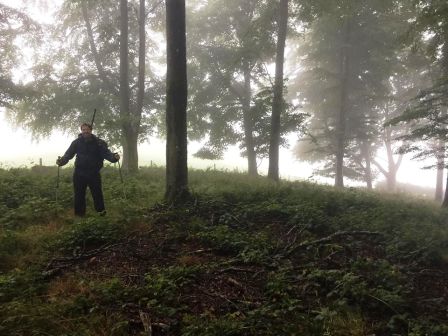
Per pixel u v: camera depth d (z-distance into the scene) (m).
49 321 3.96
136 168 15.23
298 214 7.97
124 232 6.81
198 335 3.86
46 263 5.57
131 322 4.13
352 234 7.34
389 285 5.26
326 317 4.40
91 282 4.83
